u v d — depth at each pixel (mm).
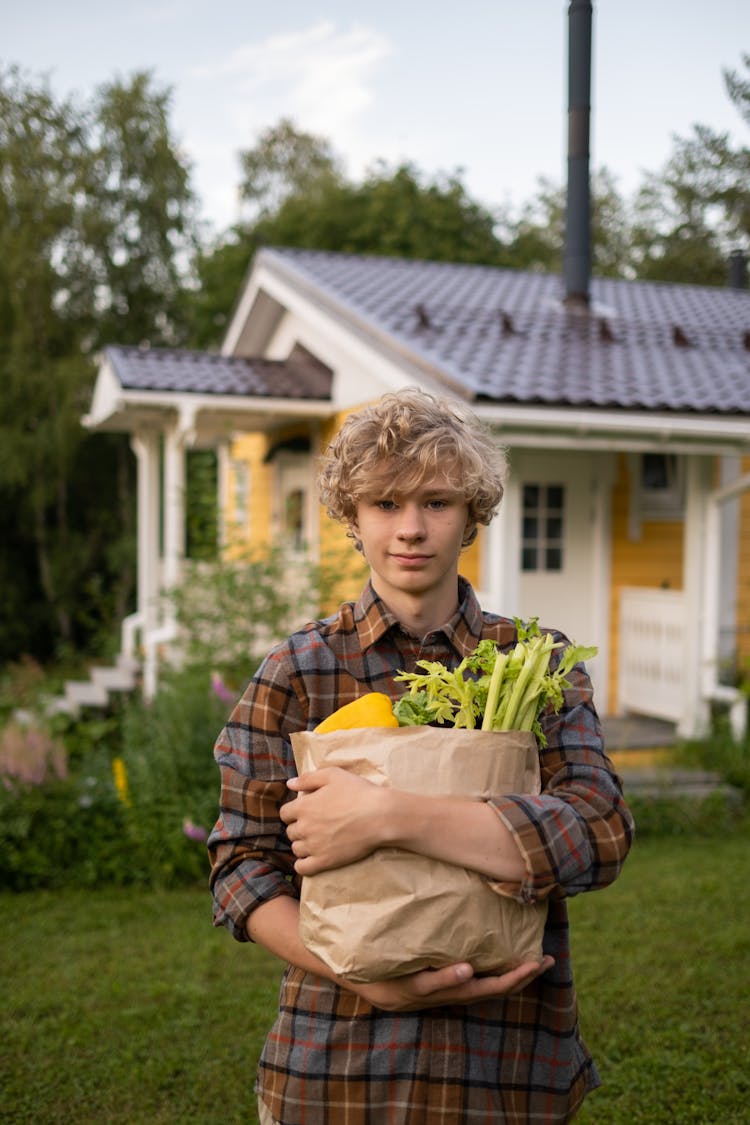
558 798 1419
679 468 8883
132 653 10414
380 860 1290
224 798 1576
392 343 7457
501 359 7254
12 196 16203
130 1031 3869
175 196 18312
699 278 25250
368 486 1508
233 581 7188
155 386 8422
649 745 7723
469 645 1616
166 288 18359
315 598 7598
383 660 1593
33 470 15625
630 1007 4027
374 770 1334
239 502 8586
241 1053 3699
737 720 7789
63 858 5859
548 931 1534
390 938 1278
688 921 5035
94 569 16812
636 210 28109
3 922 5172
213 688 6465
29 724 7129
